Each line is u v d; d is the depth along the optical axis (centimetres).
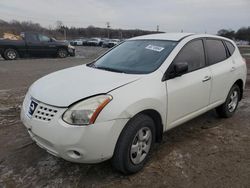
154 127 348
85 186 311
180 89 375
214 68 456
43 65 1380
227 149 406
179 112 385
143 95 320
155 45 415
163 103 348
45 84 345
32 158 369
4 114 545
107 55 449
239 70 523
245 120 534
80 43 4525
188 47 412
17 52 1673
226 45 512
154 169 346
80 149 284
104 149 291
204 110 445
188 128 485
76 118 284
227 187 313
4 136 440
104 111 288
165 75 361
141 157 337
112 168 345
